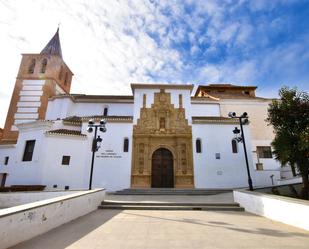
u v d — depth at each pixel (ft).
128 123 75.97
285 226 24.16
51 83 108.78
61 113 90.22
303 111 45.37
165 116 77.77
